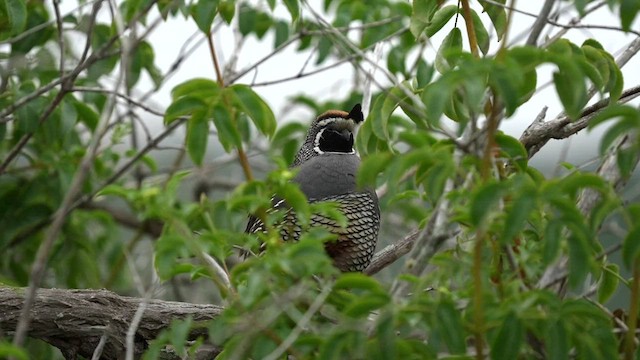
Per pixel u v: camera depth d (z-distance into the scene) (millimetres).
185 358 7309
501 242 6039
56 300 8688
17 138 11859
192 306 8859
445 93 5840
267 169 13836
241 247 7289
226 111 6879
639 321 7324
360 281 6391
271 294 6379
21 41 11047
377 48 10594
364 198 10352
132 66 10867
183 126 12797
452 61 7871
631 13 6637
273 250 6656
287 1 9273
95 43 11000
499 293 6695
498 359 6031
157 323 8766
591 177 6070
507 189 5918
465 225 6828
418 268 6684
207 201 6977
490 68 5852
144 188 6559
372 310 6383
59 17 9758
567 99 6395
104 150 11430
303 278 6363
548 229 6039
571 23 7586
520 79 5805
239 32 11297
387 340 6016
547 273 6980
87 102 11273
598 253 7047
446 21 8102
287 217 9906
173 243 6465
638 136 6402
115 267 12453
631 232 6105
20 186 11820
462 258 6707
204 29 8523
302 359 6422
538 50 6016
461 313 6465
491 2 7430
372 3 11945
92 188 12117
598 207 6301
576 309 6191
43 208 11742
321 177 10578
